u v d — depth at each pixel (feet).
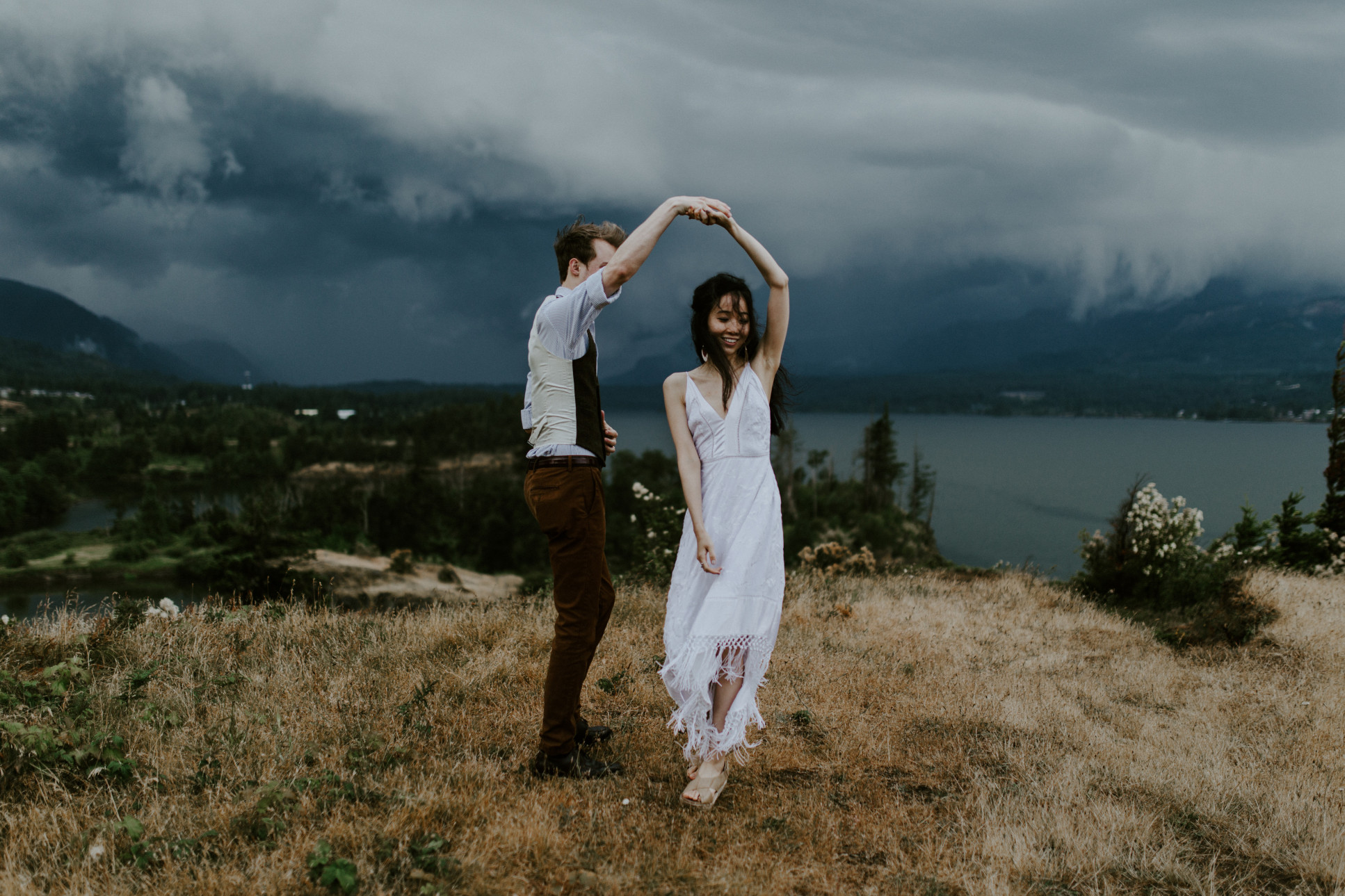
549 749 9.80
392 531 276.62
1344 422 33.73
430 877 7.10
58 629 14.78
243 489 451.94
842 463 363.15
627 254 8.80
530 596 20.93
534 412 9.55
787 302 9.45
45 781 8.86
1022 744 12.24
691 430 9.52
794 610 21.27
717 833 8.71
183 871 7.20
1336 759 12.21
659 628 17.76
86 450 536.83
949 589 27.58
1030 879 8.27
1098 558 30.55
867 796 10.19
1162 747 12.67
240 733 10.60
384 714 11.67
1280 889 8.39
